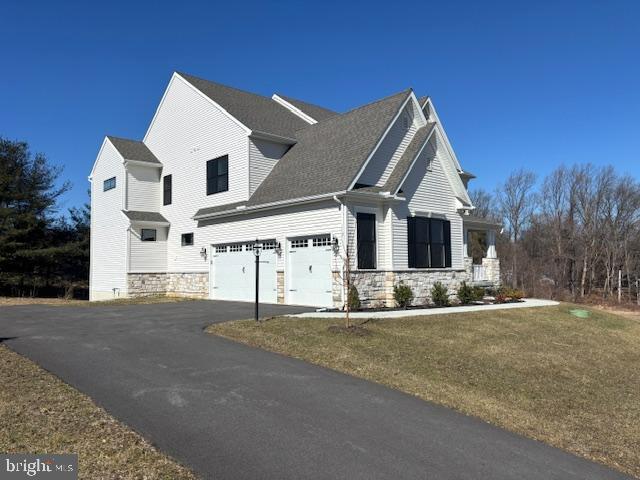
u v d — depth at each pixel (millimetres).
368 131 18703
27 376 7703
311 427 6176
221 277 21641
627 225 50469
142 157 25688
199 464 4996
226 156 22016
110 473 4668
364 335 11562
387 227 17531
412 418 6816
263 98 27156
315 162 19359
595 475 5711
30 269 31750
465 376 9617
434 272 19109
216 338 11188
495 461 5652
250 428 6020
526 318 16281
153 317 14633
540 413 8180
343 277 15930
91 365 8609
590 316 18188
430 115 20531
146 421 6051
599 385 10492
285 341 10781
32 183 32906
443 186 20203
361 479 4887
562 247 51812
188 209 24062
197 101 23891
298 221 17797
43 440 5309
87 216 36688
